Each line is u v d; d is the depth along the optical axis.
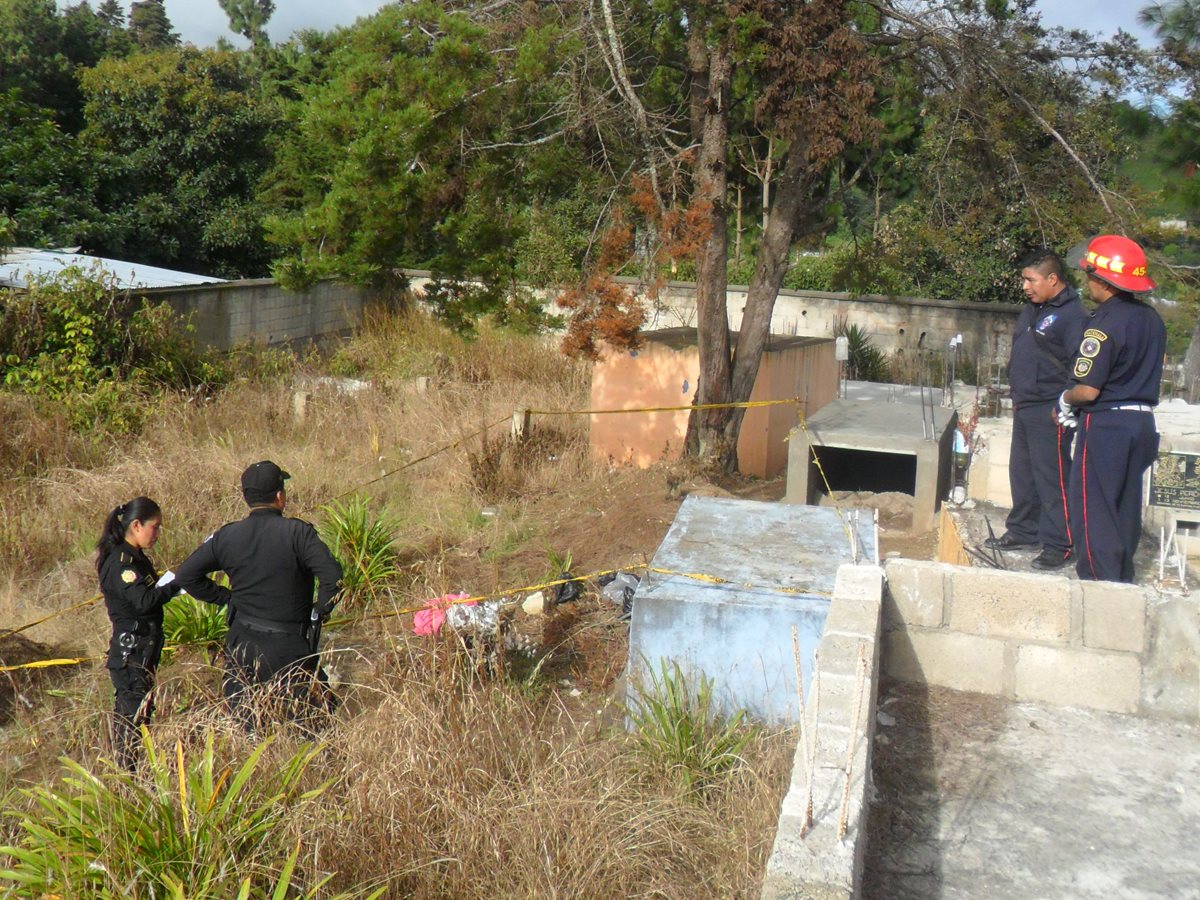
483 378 16.44
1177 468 5.57
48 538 8.98
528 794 4.55
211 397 14.45
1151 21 11.02
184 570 5.31
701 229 10.09
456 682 5.48
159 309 14.89
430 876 4.08
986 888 3.29
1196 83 10.91
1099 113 11.52
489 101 10.72
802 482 9.27
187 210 22.95
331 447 11.95
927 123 12.69
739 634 5.54
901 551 8.53
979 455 7.34
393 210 10.57
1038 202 11.36
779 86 9.87
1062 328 5.33
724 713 5.56
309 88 11.48
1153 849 3.47
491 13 11.70
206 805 3.84
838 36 9.65
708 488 10.41
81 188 21.52
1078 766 3.94
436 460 11.57
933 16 11.15
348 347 18.73
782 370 12.27
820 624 5.46
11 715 6.12
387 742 4.79
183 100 22.88
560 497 10.80
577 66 10.88
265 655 5.26
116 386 12.94
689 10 10.59
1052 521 5.41
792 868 2.82
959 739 4.12
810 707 3.60
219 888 3.60
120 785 4.12
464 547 9.24
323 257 10.91
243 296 18.17
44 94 28.80
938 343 20.44
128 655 5.37
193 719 4.85
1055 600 4.35
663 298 20.58
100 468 10.82
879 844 3.49
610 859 4.16
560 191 12.31
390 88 10.62
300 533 5.28
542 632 7.04
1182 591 4.57
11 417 11.66
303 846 3.94
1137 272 4.71
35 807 4.68
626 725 5.58
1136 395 4.76
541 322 12.12
